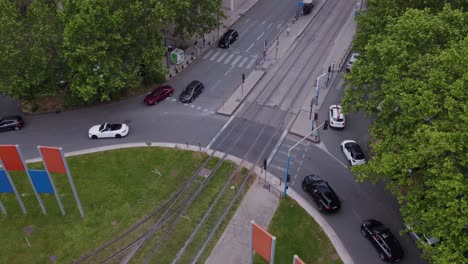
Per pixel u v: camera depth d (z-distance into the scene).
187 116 54.72
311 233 40.94
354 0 80.56
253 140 51.28
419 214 32.38
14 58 48.44
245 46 67.94
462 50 33.28
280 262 38.31
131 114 55.22
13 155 37.97
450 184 28.67
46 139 51.66
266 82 60.44
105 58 49.88
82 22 46.03
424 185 33.22
